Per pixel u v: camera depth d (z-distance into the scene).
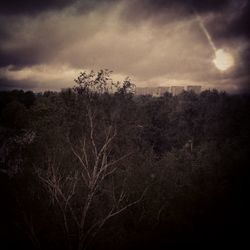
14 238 8.41
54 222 8.56
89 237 8.17
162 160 21.31
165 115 53.50
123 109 15.77
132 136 17.20
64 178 9.59
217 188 11.45
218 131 50.59
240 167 13.60
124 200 10.73
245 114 50.16
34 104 21.89
